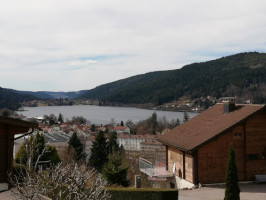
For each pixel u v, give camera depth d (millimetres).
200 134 25000
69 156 43219
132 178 31516
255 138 24312
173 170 27562
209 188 22453
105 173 25938
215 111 29031
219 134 23016
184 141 25375
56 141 83500
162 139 29281
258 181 24000
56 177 10117
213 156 23516
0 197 14375
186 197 20031
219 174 23531
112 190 18266
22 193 9531
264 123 24562
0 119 15906
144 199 18062
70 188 10352
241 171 24078
